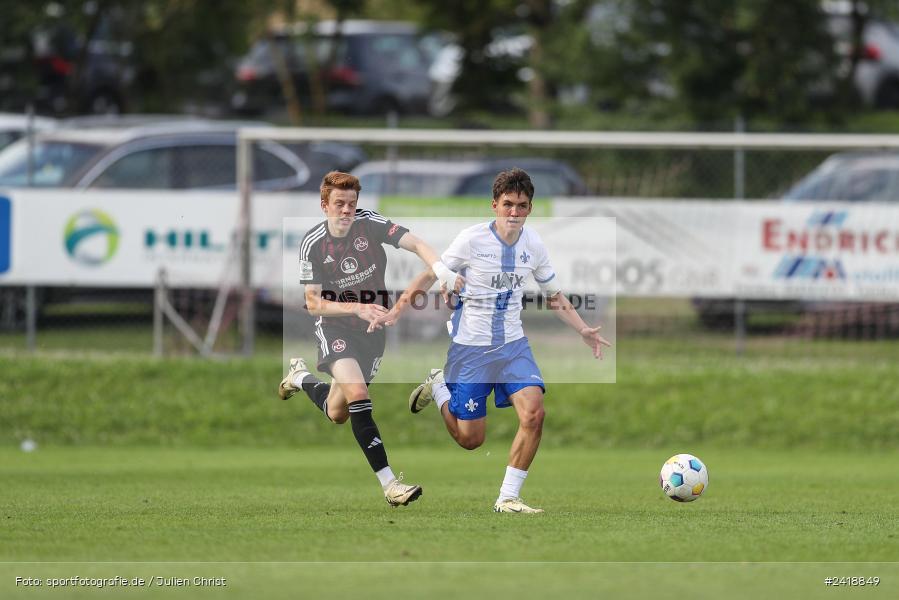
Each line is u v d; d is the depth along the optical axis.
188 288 58.50
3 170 67.19
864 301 58.25
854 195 65.06
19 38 92.94
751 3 93.12
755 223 57.75
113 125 73.25
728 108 94.19
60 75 95.62
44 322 61.88
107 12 94.69
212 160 67.19
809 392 56.62
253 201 57.75
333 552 22.52
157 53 99.62
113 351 59.88
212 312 58.66
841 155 69.06
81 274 58.12
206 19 100.50
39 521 27.02
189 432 53.94
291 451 51.84
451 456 50.16
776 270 57.91
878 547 23.55
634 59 95.62
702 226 57.59
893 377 57.38
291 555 22.20
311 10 106.44
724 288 57.78
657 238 57.53
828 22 96.25
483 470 44.72
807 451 53.19
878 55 111.06
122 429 54.09
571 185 65.50
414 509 30.02
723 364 59.00
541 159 69.31
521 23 104.69
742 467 46.84
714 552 22.75
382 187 64.12
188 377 56.78
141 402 55.31
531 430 29.06
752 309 58.94
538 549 22.88
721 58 94.44
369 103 108.12
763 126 74.94
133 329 61.94
